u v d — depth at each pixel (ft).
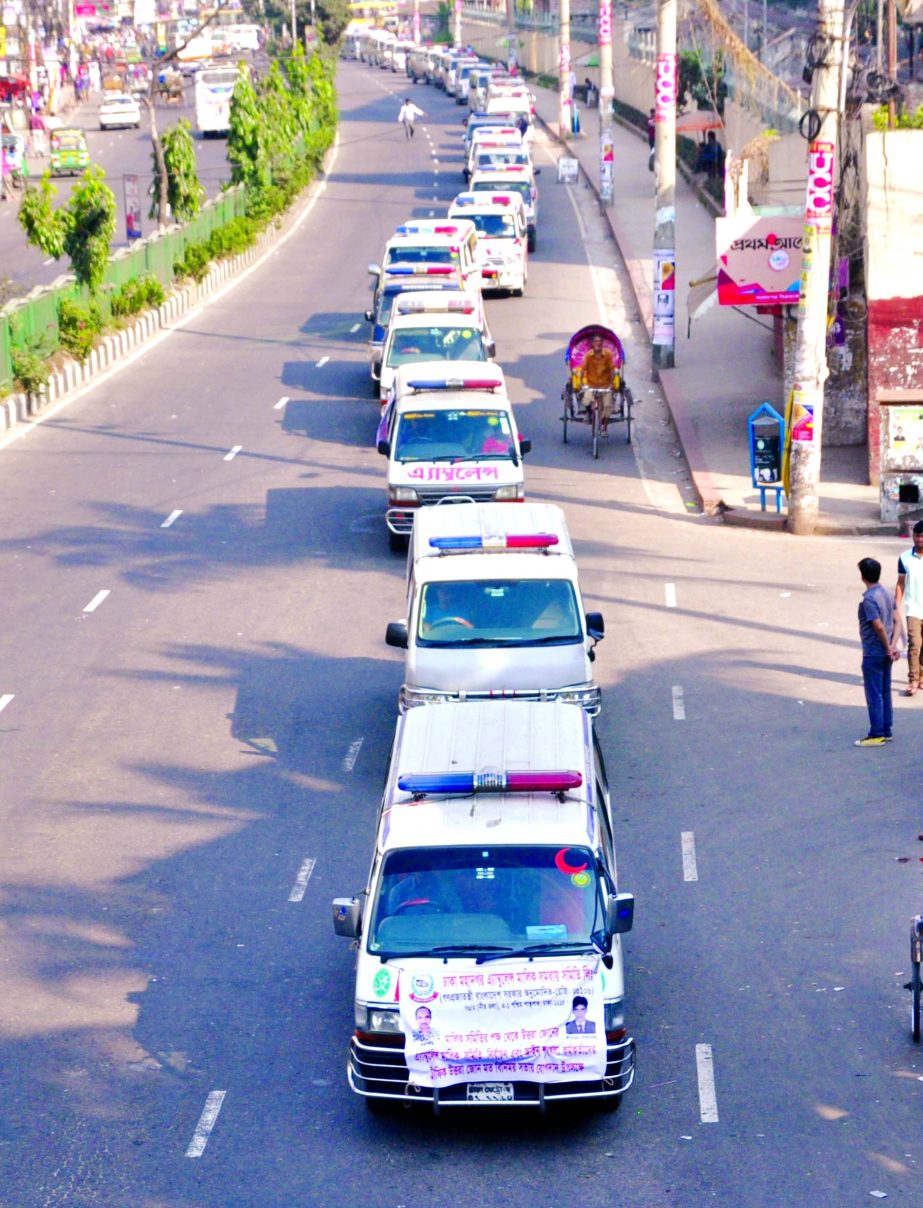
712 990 46.21
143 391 133.39
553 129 325.21
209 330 157.38
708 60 220.84
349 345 148.97
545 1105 38.50
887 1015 44.47
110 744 66.03
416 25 629.92
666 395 125.90
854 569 85.61
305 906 52.44
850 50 107.76
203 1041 44.62
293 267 191.21
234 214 208.13
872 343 98.27
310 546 92.73
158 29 523.70
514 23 471.21
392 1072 38.65
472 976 38.75
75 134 273.13
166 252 170.09
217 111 325.83
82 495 104.06
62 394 132.05
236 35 474.08
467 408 91.35
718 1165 37.88
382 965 39.14
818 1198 36.45
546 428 119.34
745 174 104.27
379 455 113.29
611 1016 38.83
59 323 138.31
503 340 147.02
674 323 142.31
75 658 75.97
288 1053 43.93
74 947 50.14
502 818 41.73
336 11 483.51
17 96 331.36
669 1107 40.47
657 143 130.21
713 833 56.24
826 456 107.96
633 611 79.87
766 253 104.58
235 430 120.37
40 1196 37.63
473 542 65.00
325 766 63.52
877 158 95.91
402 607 81.87
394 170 273.54
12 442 117.60
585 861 40.63
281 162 232.32
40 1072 43.16
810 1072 41.83
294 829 58.03
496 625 62.03
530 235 193.16
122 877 54.75
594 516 97.45
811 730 64.80
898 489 91.45
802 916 50.31
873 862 53.47
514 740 45.50
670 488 104.22
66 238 143.13
